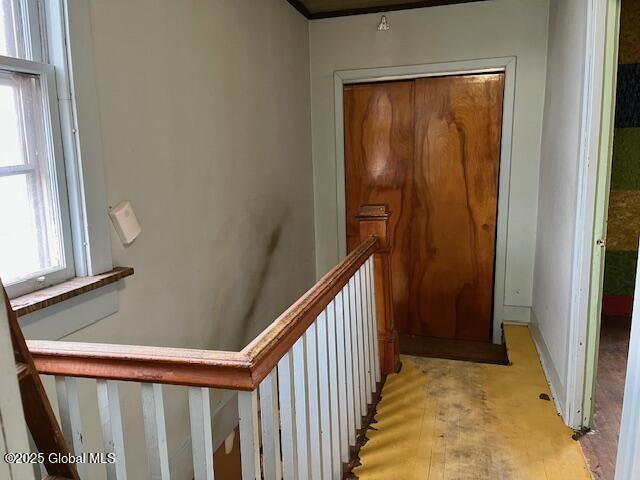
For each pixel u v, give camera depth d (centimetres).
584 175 197
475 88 333
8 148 132
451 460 191
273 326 116
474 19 324
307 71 356
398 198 363
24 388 82
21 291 134
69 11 141
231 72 238
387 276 252
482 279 352
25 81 135
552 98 284
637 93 330
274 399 114
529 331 328
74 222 149
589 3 191
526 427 213
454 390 246
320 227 382
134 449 171
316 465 145
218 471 225
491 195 341
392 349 260
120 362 101
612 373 263
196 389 101
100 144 154
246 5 252
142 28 172
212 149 221
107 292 157
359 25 347
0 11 128
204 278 217
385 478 181
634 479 134
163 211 187
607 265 352
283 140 310
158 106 182
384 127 357
